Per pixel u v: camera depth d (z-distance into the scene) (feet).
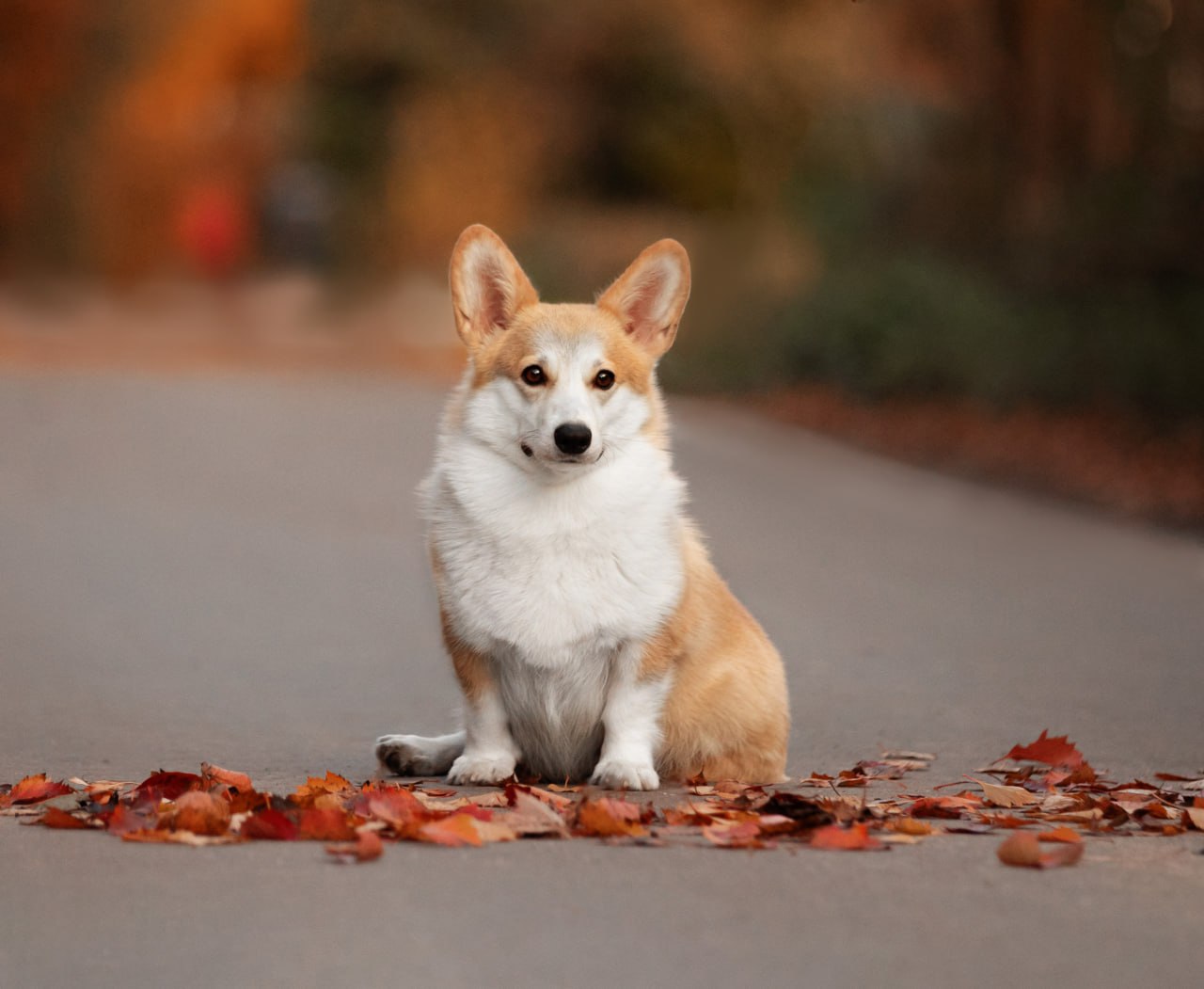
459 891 17.52
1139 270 91.25
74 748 27.84
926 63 100.63
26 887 17.61
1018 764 27.84
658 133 183.93
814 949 15.78
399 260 189.67
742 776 25.30
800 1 176.55
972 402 92.53
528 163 187.62
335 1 191.72
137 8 181.47
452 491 23.95
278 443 80.89
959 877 18.53
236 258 194.90
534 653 23.68
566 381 23.63
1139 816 22.31
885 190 109.91
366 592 47.44
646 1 178.91
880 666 38.45
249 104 198.18
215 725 30.60
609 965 15.24
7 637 39.22
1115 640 42.04
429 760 25.70
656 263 25.38
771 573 52.21
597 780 23.73
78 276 180.34
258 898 17.22
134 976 14.89
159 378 110.52
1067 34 93.09
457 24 195.00
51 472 69.00
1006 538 60.29
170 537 55.42
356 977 14.88
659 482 24.26
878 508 67.46
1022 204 98.73
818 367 104.47
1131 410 84.64
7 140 176.14
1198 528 62.08
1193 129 90.17
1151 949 15.97
